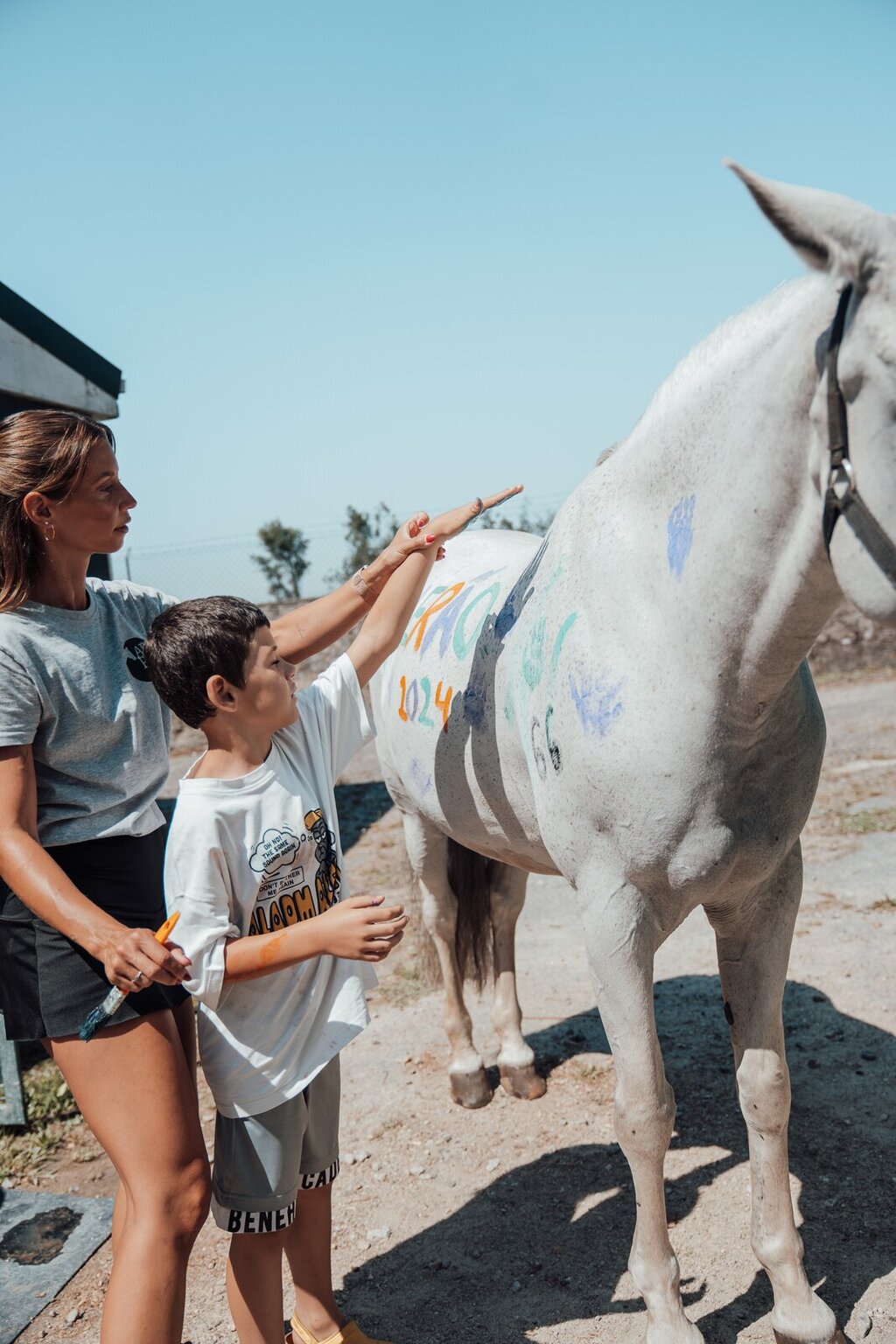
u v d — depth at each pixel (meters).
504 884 2.78
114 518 1.60
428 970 2.99
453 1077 2.78
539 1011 3.30
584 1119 2.64
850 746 6.64
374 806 6.49
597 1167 2.43
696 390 1.51
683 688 1.52
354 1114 2.79
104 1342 1.40
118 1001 1.42
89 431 1.56
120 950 1.33
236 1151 1.56
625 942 1.66
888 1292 1.89
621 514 1.67
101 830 1.60
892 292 1.14
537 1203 2.32
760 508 1.39
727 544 1.44
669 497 1.56
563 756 1.69
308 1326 1.84
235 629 1.50
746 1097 1.76
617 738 1.58
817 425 1.27
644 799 1.57
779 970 1.75
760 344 1.40
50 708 1.53
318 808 1.62
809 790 1.68
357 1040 3.22
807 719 1.66
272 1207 1.56
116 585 1.78
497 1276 2.09
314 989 1.58
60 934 1.52
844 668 9.34
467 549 2.72
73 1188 2.58
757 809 1.62
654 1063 1.67
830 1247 2.04
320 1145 1.73
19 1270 2.23
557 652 1.73
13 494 1.52
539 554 2.03
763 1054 1.74
